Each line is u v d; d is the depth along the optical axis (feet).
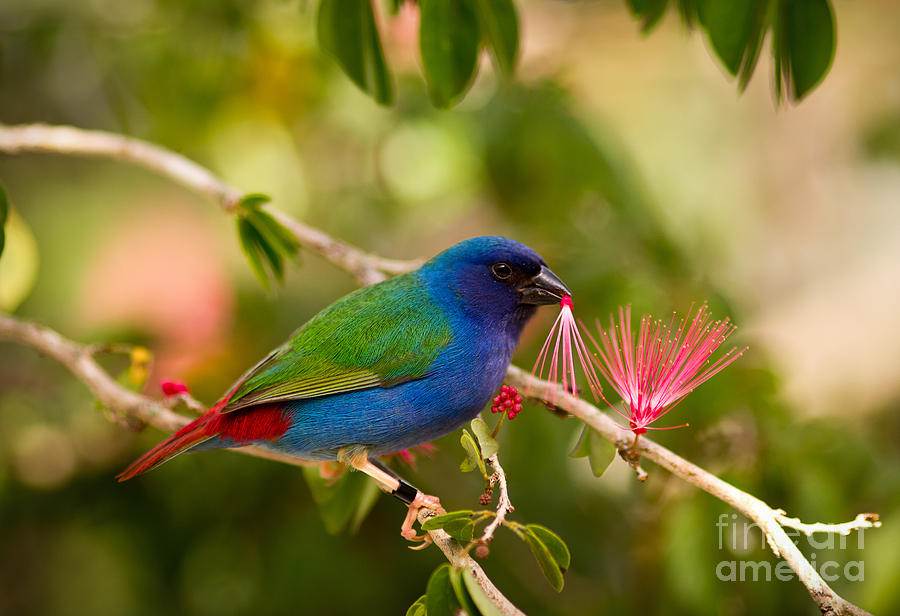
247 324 38.19
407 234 43.11
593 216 38.22
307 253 40.06
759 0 25.09
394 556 35.40
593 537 37.83
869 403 49.57
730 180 50.14
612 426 24.03
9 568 37.40
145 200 42.16
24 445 37.63
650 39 50.96
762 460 31.07
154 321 37.60
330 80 40.57
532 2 49.98
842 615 19.89
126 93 44.06
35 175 42.57
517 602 36.45
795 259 54.13
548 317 33.73
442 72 26.94
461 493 36.70
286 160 40.75
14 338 30.45
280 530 35.06
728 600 30.63
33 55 43.27
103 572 36.17
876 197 54.65
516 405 21.71
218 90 40.75
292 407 25.71
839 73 54.24
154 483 36.14
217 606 35.32
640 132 49.26
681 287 34.19
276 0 39.01
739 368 32.27
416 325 26.21
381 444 26.12
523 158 37.70
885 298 52.54
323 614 34.65
